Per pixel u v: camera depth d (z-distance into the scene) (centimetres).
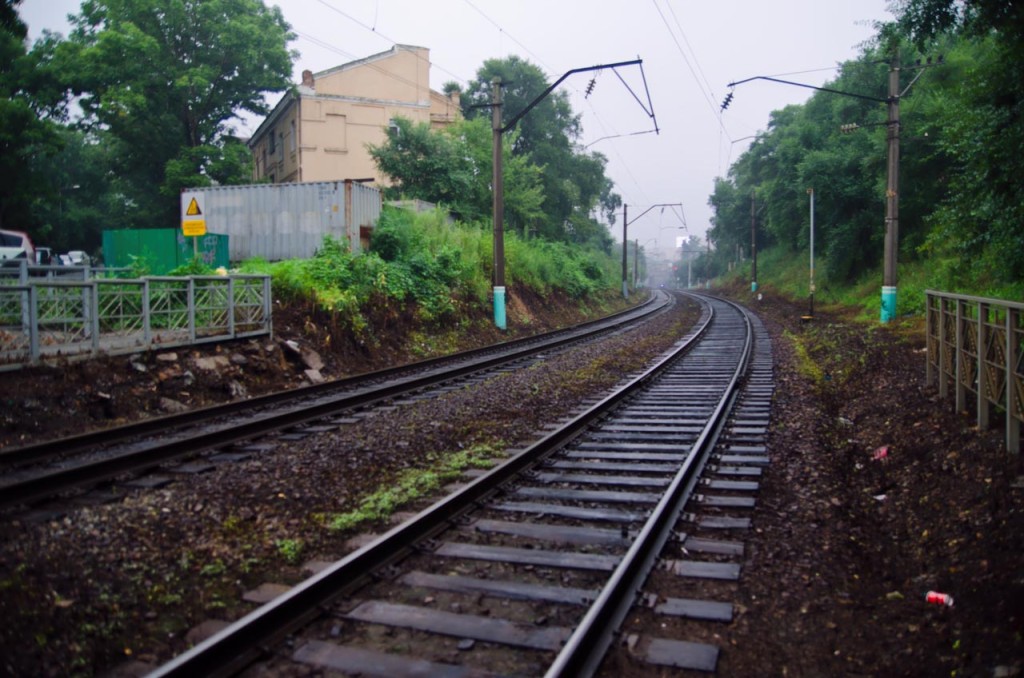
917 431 813
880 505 658
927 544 543
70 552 494
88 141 4553
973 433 715
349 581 450
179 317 1183
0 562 464
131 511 581
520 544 534
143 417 980
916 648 390
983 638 390
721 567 486
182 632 409
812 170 3438
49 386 925
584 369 1497
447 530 559
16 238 2475
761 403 1125
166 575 479
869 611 440
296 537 550
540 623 406
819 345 1925
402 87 3944
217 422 947
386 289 1808
